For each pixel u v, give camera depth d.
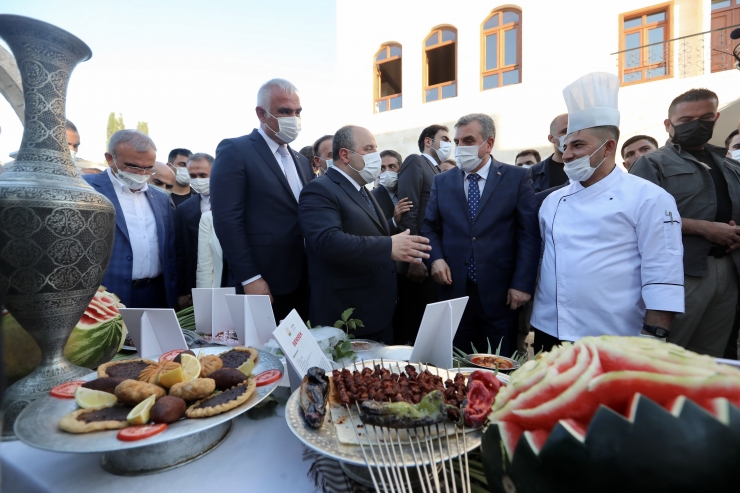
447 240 2.99
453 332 1.41
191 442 0.90
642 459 0.41
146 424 0.86
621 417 0.43
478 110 11.57
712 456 0.39
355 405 0.97
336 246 2.27
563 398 0.49
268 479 0.84
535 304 2.44
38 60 1.07
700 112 2.64
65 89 1.16
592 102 2.04
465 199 2.94
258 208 2.69
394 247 2.29
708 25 9.08
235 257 2.56
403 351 1.60
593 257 2.07
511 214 2.82
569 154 2.13
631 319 2.02
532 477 0.47
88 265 1.14
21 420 0.89
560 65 10.47
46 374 1.17
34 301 1.07
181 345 1.50
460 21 11.96
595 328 2.08
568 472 0.44
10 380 1.22
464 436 0.80
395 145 13.07
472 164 2.88
